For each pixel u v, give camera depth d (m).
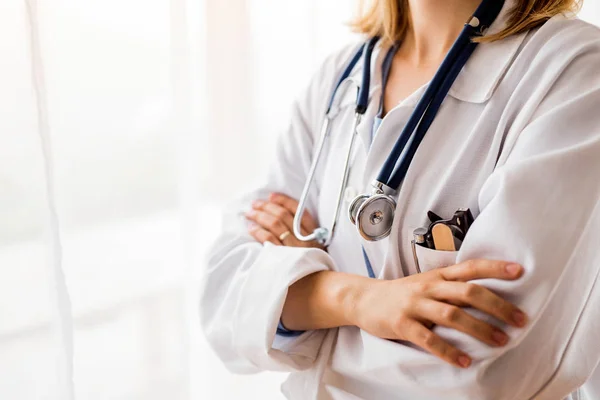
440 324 0.71
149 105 1.24
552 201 0.69
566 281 0.71
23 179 1.02
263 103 1.55
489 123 0.81
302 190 1.07
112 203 1.19
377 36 1.06
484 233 0.71
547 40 0.81
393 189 0.84
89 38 1.14
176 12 1.26
